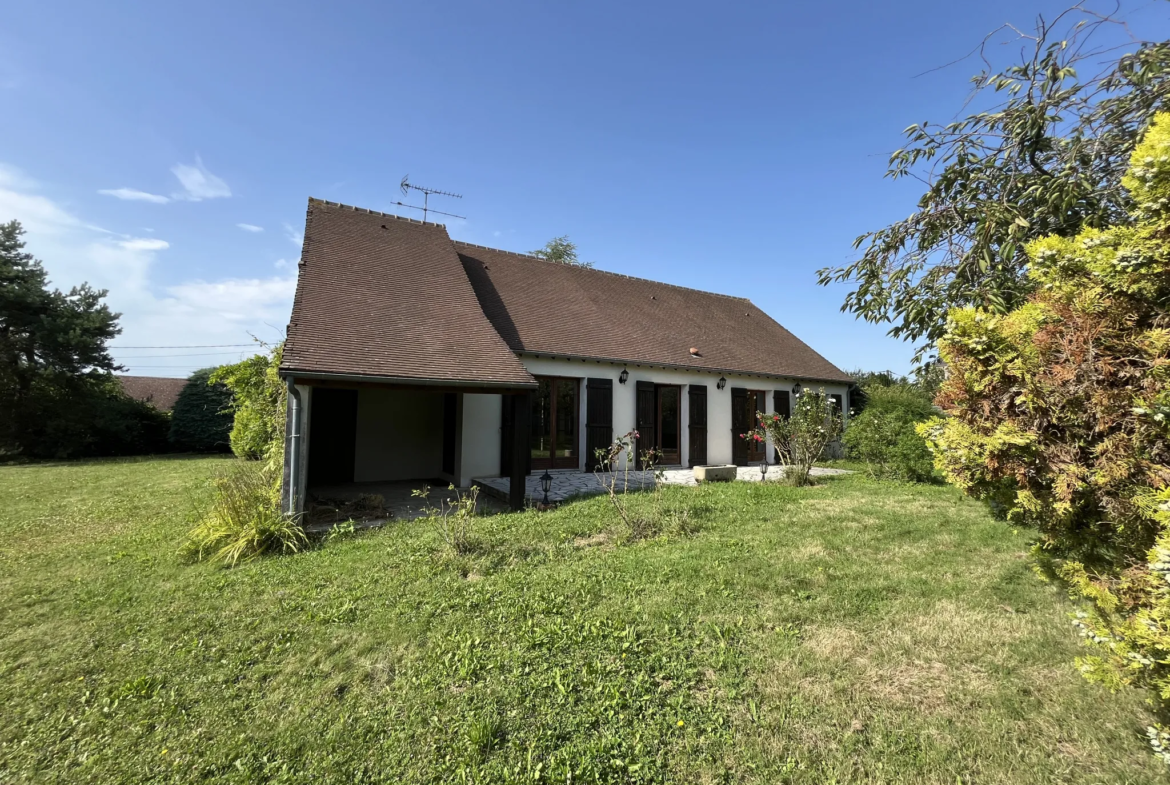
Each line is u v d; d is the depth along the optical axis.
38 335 20.28
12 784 2.47
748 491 9.38
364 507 8.16
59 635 3.97
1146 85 3.32
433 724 2.80
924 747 2.48
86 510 9.17
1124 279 2.12
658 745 2.58
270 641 3.80
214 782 2.46
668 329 15.48
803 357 18.48
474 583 4.82
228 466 15.14
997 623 3.76
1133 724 2.58
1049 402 2.31
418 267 10.68
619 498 8.52
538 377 11.98
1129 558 2.29
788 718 2.74
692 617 3.95
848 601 4.20
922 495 9.12
